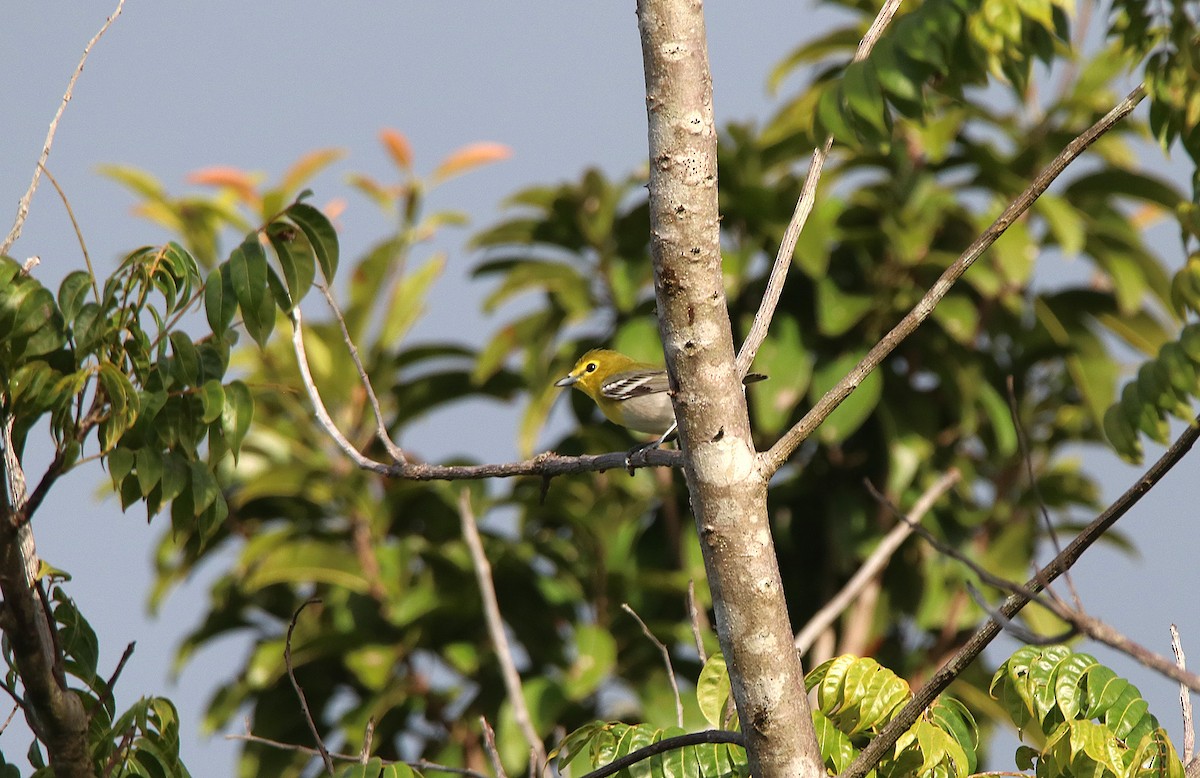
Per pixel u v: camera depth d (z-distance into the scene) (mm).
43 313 6359
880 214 13023
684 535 12648
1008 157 13055
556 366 13195
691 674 12117
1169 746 5746
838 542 12406
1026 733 11484
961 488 12875
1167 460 5520
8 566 6074
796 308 13055
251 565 12445
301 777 12297
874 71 7406
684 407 5574
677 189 5457
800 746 5543
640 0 5504
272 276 7129
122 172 12852
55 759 6344
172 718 6559
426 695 12031
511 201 13273
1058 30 8617
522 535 12578
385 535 12844
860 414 12266
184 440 6930
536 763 7156
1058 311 13320
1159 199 12922
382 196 13234
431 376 13258
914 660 12406
